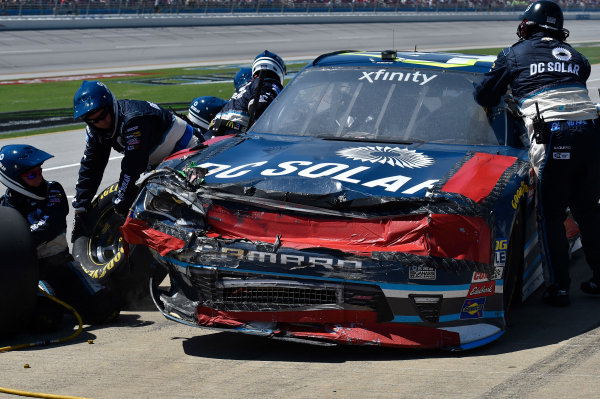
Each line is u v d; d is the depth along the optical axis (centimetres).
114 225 993
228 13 8438
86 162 984
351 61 998
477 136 854
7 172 843
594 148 822
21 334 826
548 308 847
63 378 662
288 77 4069
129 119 914
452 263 666
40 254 859
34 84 4081
